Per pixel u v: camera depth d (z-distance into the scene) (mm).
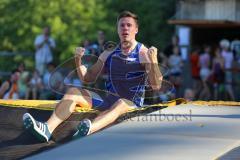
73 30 44656
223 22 38000
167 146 10008
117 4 48250
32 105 14203
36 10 46062
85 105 13258
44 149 11445
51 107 14102
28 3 46344
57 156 9805
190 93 29031
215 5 40875
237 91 30812
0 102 14375
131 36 13414
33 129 11742
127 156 9555
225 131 10992
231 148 9906
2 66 37969
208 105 13914
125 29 13383
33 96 29516
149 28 48438
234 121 11898
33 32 45156
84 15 45844
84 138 10719
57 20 44719
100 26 45656
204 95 30844
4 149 11602
